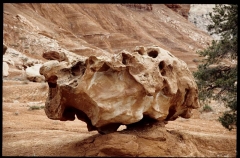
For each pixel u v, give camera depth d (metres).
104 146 10.10
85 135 14.63
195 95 12.16
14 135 14.95
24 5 84.12
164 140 10.88
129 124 11.59
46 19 86.19
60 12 93.25
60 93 10.71
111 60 10.21
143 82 10.15
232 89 14.42
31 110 22.97
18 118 20.05
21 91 27.94
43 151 11.30
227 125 13.27
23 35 60.72
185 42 114.31
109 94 10.33
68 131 16.66
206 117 21.58
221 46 15.81
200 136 12.09
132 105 10.41
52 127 17.91
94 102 10.35
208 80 16.38
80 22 92.06
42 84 29.45
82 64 10.76
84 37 88.00
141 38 100.00
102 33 90.12
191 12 165.00
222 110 22.72
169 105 11.39
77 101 10.77
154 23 118.56
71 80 10.62
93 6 103.88
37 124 18.64
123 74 10.38
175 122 19.80
